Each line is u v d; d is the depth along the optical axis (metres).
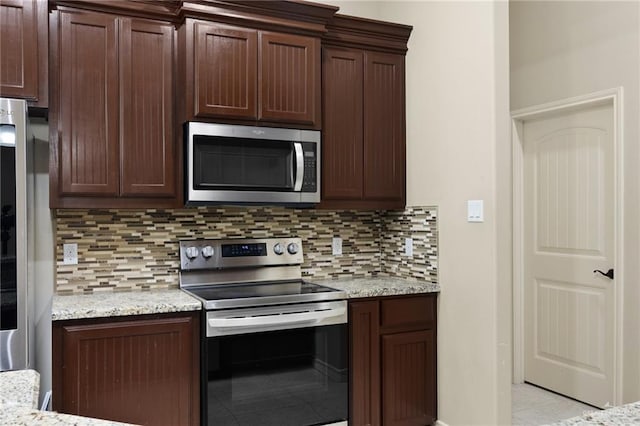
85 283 2.70
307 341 2.58
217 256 2.93
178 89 2.64
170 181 2.62
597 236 3.19
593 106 3.19
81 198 2.46
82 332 2.16
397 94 3.22
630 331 2.92
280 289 2.80
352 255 3.40
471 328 2.69
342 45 3.05
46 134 2.60
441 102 2.92
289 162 2.80
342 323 2.67
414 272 3.15
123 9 2.53
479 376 2.63
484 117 2.62
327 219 3.32
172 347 2.32
